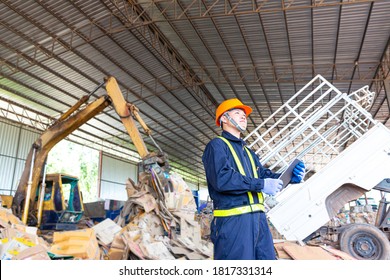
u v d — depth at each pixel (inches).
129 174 1215.6
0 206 300.5
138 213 307.7
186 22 555.8
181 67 706.8
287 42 598.5
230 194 91.7
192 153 1282.0
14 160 768.3
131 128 351.6
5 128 756.6
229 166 90.1
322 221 251.9
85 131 948.6
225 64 693.9
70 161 1139.3
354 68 669.3
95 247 222.5
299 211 255.8
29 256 136.7
